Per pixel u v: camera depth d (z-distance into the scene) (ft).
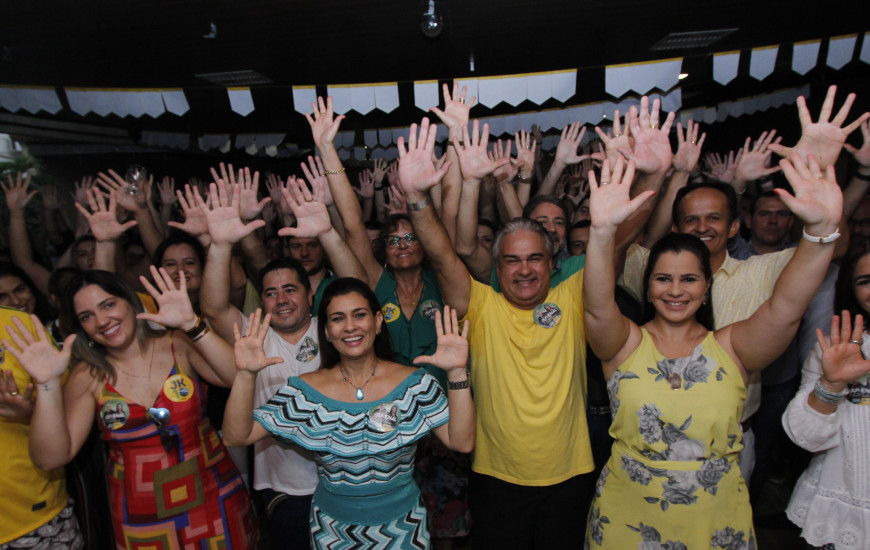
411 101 18.90
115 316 6.55
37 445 5.96
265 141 22.75
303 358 7.85
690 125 8.87
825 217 5.23
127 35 13.75
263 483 7.82
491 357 7.13
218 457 7.25
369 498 6.25
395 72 17.81
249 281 10.85
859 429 6.11
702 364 6.12
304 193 7.89
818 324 9.07
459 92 8.27
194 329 6.46
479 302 7.30
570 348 7.02
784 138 20.71
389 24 13.38
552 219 10.04
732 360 6.15
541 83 12.59
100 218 8.85
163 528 6.72
